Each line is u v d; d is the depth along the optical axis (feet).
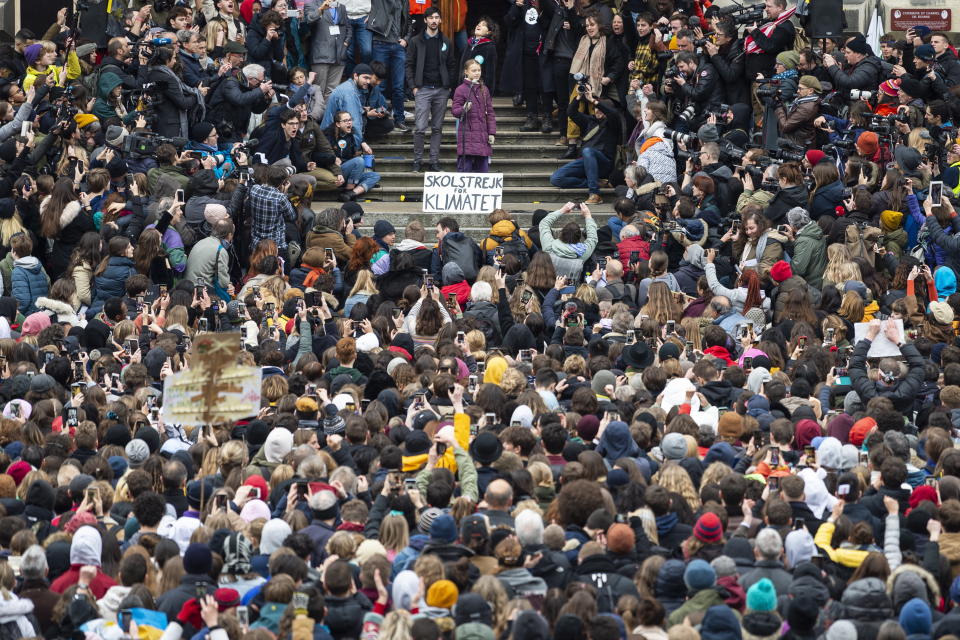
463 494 120.26
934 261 218.79
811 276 214.07
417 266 216.13
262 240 214.07
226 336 114.01
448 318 194.29
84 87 247.91
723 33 256.73
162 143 233.76
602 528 110.32
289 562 101.19
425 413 141.79
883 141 237.45
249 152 248.32
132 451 133.18
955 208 223.30
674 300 201.16
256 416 147.95
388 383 162.71
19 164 233.35
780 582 105.29
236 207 226.99
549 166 275.59
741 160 237.86
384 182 271.08
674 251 227.20
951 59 257.96
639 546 111.55
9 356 171.12
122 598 102.83
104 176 227.20
